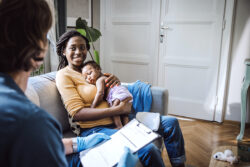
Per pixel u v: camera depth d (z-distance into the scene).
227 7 2.46
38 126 0.45
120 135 1.14
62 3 2.36
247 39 2.45
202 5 2.60
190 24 2.70
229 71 2.61
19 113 0.44
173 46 2.84
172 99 2.97
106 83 1.41
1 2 0.49
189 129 2.54
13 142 0.43
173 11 2.76
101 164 0.95
